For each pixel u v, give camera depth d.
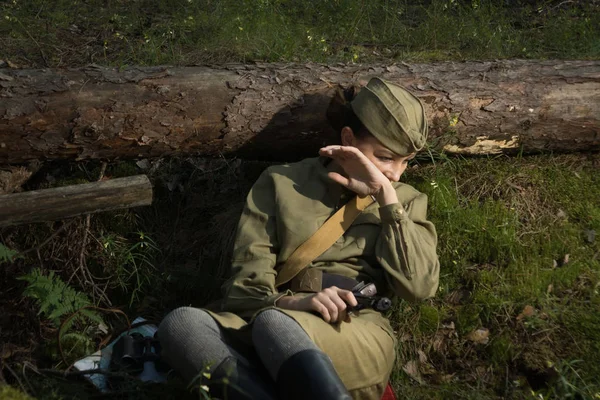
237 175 4.17
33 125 3.45
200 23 5.27
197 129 3.65
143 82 3.60
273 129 3.71
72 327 3.62
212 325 2.77
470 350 3.45
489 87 3.88
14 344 3.51
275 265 3.18
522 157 4.09
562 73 3.97
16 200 3.21
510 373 3.34
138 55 4.95
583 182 4.00
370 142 3.11
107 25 5.42
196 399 3.03
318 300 2.79
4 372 3.19
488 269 3.70
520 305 3.52
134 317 3.76
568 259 3.71
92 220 3.90
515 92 3.88
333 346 2.75
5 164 3.61
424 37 5.25
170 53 4.94
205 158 4.17
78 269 3.76
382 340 2.94
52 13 5.54
